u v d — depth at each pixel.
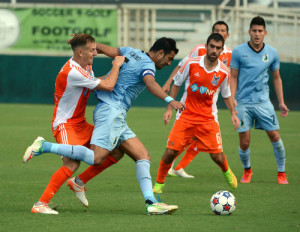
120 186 24.19
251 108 25.97
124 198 21.44
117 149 19.41
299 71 63.19
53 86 67.25
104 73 64.38
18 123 49.72
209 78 22.81
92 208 19.45
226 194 18.30
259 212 18.84
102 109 18.72
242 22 71.06
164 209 18.16
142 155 18.91
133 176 27.02
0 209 19.00
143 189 18.47
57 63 67.06
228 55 26.89
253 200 21.25
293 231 16.05
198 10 74.38
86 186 24.17
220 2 74.12
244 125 25.91
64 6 69.12
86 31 69.25
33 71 67.31
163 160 22.84
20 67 67.31
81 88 18.61
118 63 18.78
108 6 68.94
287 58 72.62
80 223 16.80
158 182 23.08
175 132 23.05
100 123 18.61
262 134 46.22
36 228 16.11
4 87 67.75
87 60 18.72
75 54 18.72
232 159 33.19
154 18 72.06
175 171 27.41
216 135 23.11
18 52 69.94
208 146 23.14
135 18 71.94
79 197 19.47
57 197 21.61
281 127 50.59
